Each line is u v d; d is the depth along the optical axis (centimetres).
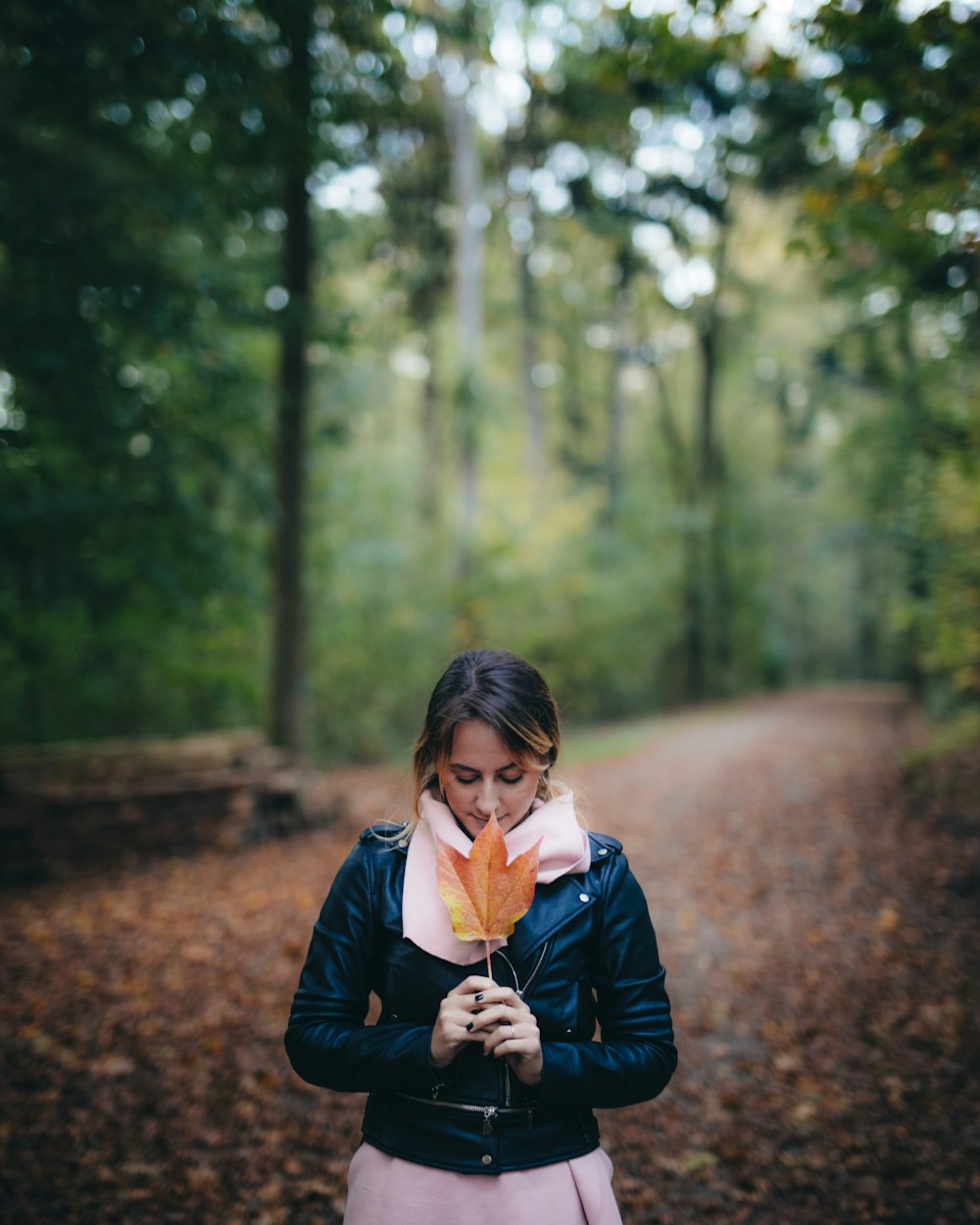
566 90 2053
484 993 150
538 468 2562
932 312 1044
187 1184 328
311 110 836
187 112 834
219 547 943
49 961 545
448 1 1066
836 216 667
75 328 776
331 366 1508
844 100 534
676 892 708
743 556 3102
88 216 827
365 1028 160
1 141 802
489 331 2836
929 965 509
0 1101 377
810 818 913
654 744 1648
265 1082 404
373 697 1606
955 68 466
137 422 884
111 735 1215
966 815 809
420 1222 153
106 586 932
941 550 1052
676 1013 488
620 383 2889
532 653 2055
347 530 1594
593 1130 166
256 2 753
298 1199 322
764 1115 378
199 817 855
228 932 607
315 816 968
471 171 1939
